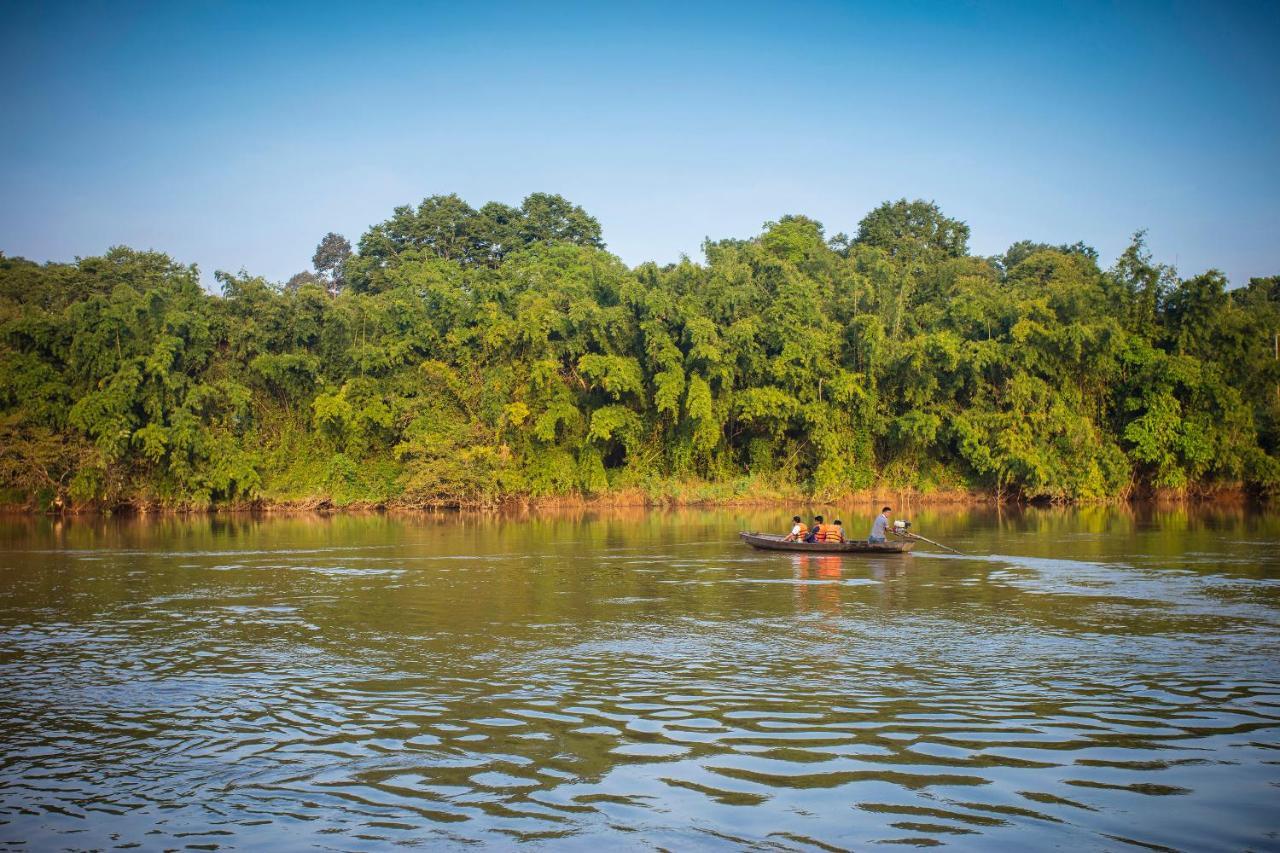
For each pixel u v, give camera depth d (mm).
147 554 31109
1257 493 54500
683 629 18250
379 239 75062
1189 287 53250
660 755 11180
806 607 20484
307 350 53438
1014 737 11711
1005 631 17812
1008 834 9047
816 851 8742
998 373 53469
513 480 50812
